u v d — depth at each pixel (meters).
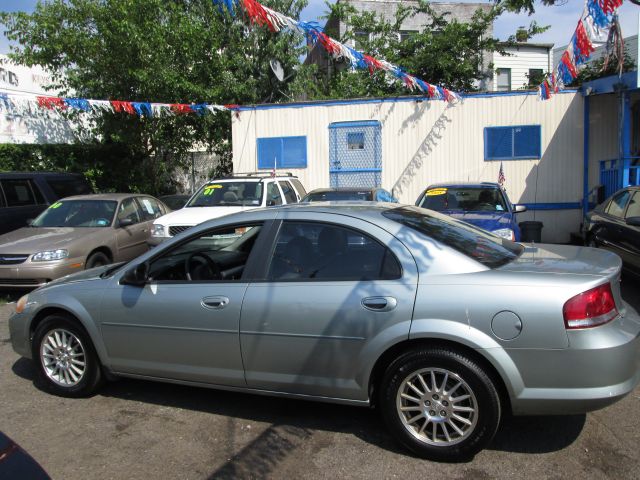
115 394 4.62
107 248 8.60
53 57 13.77
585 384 3.16
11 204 10.00
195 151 18.23
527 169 12.33
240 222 4.07
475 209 8.83
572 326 3.15
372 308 3.48
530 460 3.43
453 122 12.49
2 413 4.27
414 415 3.50
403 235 3.65
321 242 3.81
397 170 12.82
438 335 3.33
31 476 2.28
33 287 7.65
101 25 13.10
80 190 11.55
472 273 3.42
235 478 3.31
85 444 3.76
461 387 3.36
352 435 3.83
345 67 18.00
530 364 3.21
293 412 4.22
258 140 13.41
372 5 19.38
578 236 11.97
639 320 3.59
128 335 4.20
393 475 3.30
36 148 15.30
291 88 17.59
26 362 5.48
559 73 8.19
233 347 3.85
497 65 20.72
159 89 13.99
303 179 13.27
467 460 3.43
